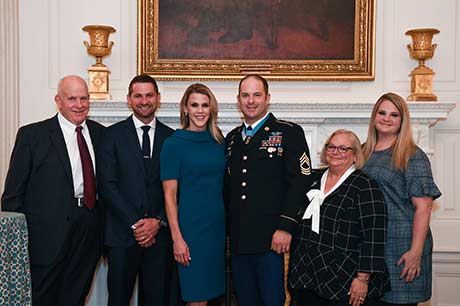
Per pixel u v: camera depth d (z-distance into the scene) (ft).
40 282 9.48
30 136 9.62
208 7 13.55
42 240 9.47
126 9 13.69
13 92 13.38
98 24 13.67
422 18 13.56
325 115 12.40
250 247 9.07
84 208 9.80
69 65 13.73
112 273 9.84
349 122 12.81
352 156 8.64
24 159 9.51
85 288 10.02
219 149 9.64
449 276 13.17
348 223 8.25
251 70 13.52
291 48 13.53
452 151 13.60
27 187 9.63
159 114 12.39
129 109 12.35
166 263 9.98
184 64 13.53
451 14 13.52
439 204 13.56
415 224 8.55
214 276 9.45
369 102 12.57
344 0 13.46
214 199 9.46
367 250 8.09
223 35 13.56
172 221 9.31
